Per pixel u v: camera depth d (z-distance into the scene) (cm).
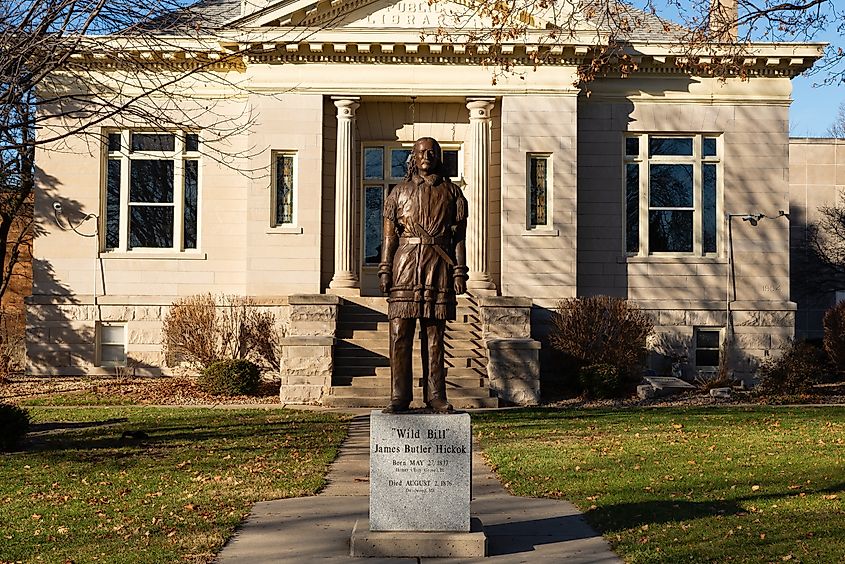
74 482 1292
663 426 1847
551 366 2628
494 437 1723
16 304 3472
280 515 1091
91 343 2767
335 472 1394
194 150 2822
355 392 2272
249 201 2675
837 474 1327
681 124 2814
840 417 1977
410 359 1034
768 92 2820
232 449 1579
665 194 2847
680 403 2350
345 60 2692
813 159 4134
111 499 1177
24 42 1301
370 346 2425
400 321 1028
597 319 2494
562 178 2697
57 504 1149
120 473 1362
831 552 906
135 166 2830
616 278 2795
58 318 2772
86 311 2770
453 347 2441
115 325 2791
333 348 2339
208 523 1037
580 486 1265
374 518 953
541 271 2686
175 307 2638
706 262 2798
